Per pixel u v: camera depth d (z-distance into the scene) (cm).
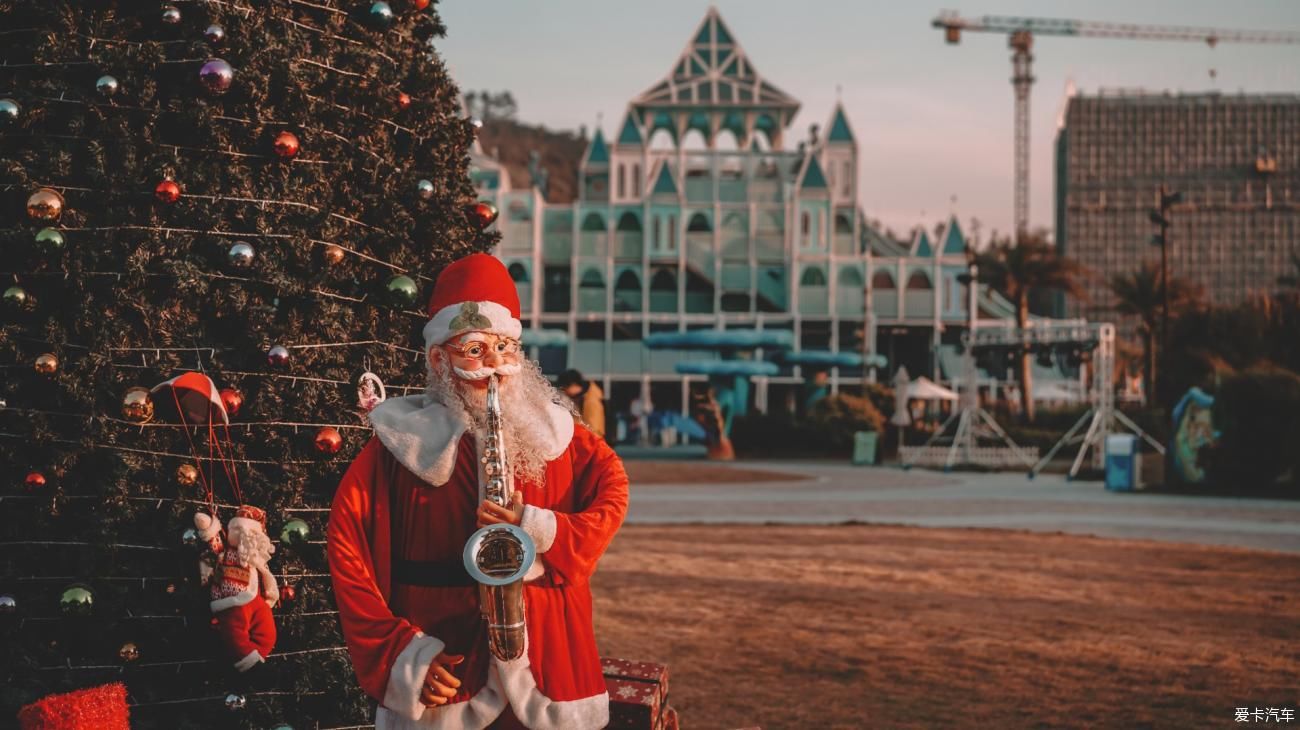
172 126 421
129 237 414
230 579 400
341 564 316
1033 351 3678
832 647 889
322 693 432
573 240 6212
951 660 846
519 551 304
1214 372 2983
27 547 407
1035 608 1073
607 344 6175
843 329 6278
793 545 1552
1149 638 934
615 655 851
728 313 6322
